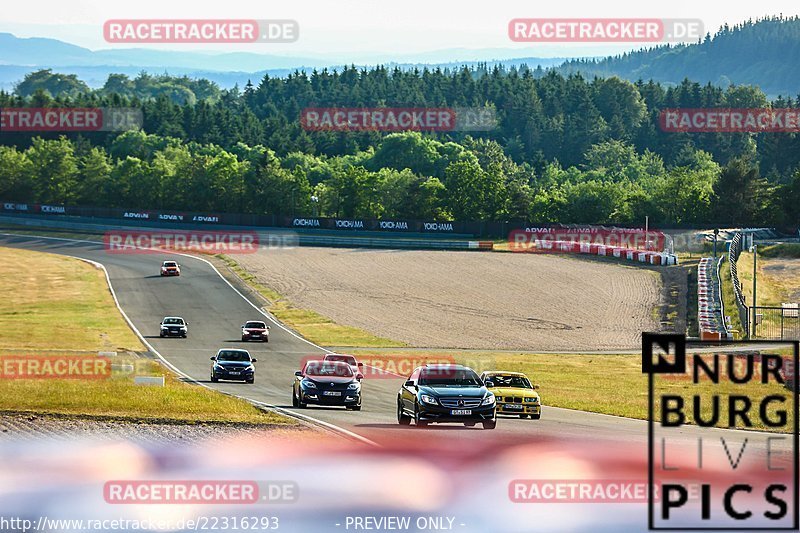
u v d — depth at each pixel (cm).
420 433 8175
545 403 11994
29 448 7375
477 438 7925
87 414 9131
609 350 19738
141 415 9150
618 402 12150
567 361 17838
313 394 9988
